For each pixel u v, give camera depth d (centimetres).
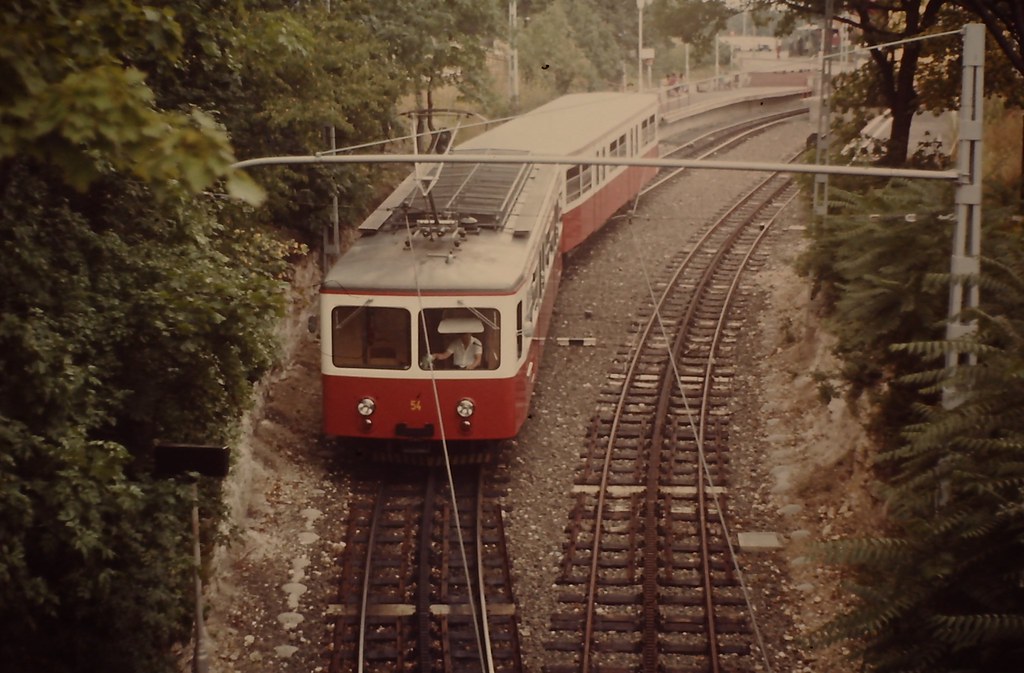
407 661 1247
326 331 1581
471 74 2817
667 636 1275
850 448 1595
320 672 1229
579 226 2364
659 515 1538
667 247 2631
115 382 1088
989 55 1983
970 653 864
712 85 5175
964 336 987
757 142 3869
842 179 2069
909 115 2089
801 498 1581
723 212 2912
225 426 1238
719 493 1599
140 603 1007
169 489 1048
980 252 1300
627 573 1402
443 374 1566
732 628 1286
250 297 1138
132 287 1073
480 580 1353
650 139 3083
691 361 2034
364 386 1579
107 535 952
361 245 1694
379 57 2288
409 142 2708
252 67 1709
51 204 1050
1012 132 2556
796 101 5006
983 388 928
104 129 504
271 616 1318
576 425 1806
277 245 1659
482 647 1248
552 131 2409
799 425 1789
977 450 898
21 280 959
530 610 1328
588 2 5372
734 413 1852
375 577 1391
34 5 620
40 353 902
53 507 888
